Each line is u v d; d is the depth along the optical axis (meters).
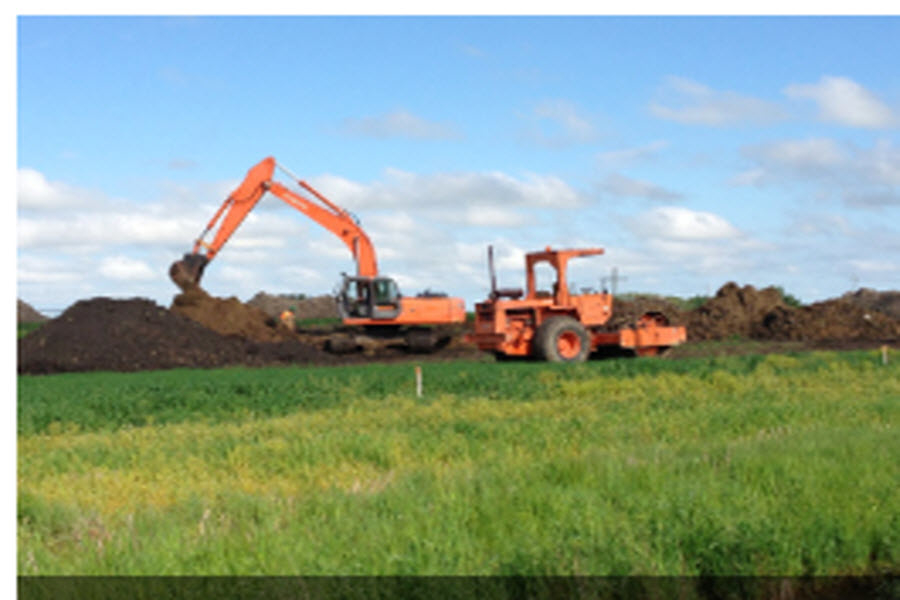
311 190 39.47
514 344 28.70
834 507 8.45
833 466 9.73
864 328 42.53
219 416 17.94
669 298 61.97
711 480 9.12
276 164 39.75
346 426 15.09
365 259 39.09
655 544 7.54
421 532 7.60
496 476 9.58
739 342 39.69
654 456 10.60
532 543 7.26
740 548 7.47
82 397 19.70
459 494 8.70
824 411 15.06
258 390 20.42
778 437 12.04
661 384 20.16
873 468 9.87
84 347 33.38
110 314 35.78
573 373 22.77
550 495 8.62
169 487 10.19
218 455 12.20
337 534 7.75
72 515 8.91
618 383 20.28
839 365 24.00
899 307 65.06
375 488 9.51
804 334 42.03
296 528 7.86
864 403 16.00
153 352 33.97
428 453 11.96
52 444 14.53
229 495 9.35
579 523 7.71
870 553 8.04
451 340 38.28
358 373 24.16
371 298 36.41
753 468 9.73
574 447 12.08
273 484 10.44
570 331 27.91
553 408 16.80
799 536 7.88
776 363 24.91
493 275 28.80
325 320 65.88
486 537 7.79
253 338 39.75
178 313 39.38
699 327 43.91
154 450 12.73
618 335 29.09
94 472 11.41
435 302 37.41
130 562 7.06
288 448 12.27
